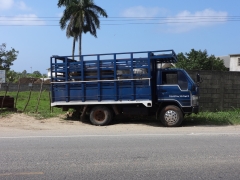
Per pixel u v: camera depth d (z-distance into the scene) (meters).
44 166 6.12
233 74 16.23
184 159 6.55
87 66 12.55
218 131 10.56
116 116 13.77
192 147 7.73
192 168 5.89
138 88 12.05
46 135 9.88
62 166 6.10
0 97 15.55
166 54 11.78
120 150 7.45
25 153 7.23
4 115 14.41
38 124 12.62
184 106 11.89
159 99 12.11
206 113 14.87
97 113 12.54
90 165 6.15
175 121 11.87
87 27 41.31
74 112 13.96
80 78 12.62
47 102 24.42
